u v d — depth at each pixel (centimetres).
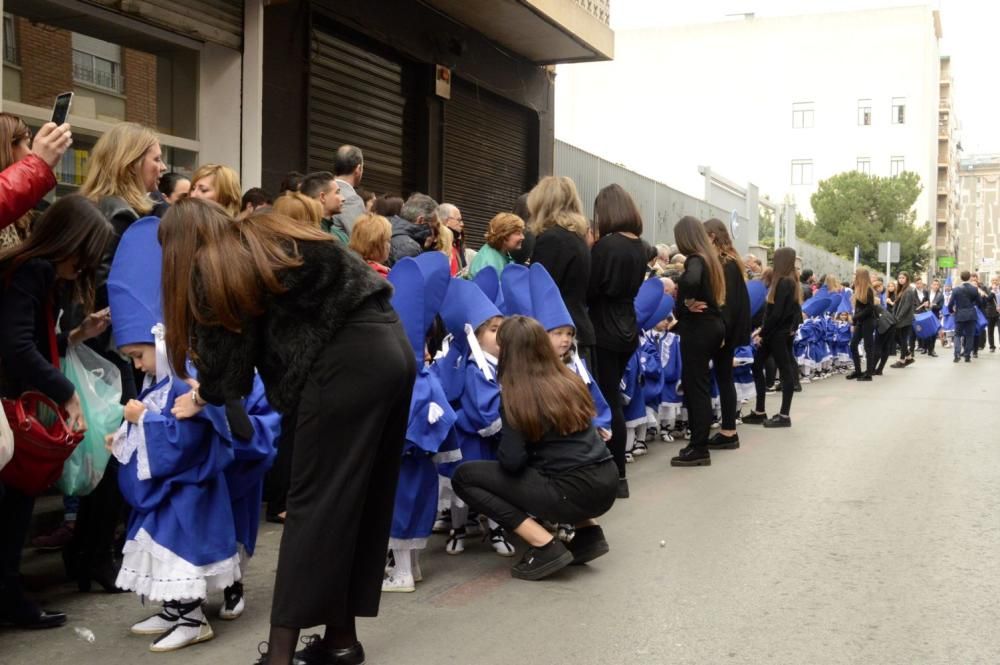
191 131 857
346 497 330
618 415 659
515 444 482
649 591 468
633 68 7938
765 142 7619
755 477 746
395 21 1109
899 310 2009
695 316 786
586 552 508
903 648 394
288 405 331
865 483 723
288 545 331
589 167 1667
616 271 638
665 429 949
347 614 360
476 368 521
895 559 520
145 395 384
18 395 411
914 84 7288
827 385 1570
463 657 383
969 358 2241
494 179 1398
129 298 384
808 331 1644
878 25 7350
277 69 925
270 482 587
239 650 387
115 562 477
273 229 328
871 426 1041
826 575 492
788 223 3072
